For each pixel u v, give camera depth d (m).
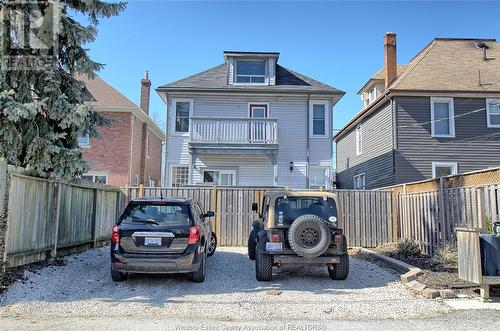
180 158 19.20
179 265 6.96
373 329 4.86
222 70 21.05
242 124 18.52
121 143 20.86
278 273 8.48
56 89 8.49
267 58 19.98
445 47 20.86
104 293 6.54
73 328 4.79
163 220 7.21
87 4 9.05
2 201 6.82
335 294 6.61
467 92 18.19
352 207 12.97
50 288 6.65
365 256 10.75
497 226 6.85
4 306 5.61
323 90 19.27
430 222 10.64
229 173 19.31
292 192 7.95
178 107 19.59
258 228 8.93
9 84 8.27
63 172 8.45
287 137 19.50
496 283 5.98
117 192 12.76
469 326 4.95
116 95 21.70
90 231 10.81
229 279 7.78
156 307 5.74
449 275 7.53
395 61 20.50
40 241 8.10
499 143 18.36
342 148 28.14
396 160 18.20
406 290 6.89
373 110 21.08
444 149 18.34
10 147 7.94
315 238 7.23
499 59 20.02
